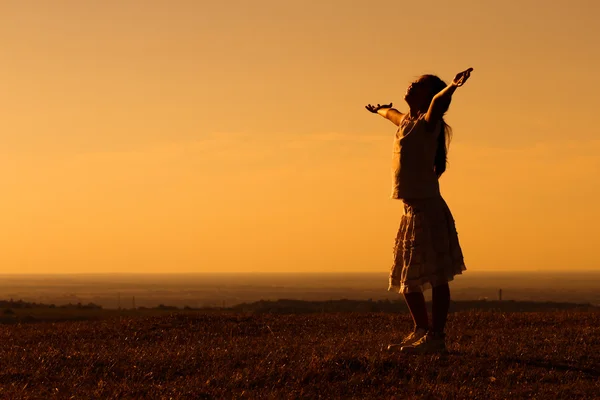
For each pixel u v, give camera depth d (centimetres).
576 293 17650
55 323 1503
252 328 1333
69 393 721
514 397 707
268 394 711
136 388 740
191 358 884
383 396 716
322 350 931
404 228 884
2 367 842
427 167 863
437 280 863
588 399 705
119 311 3078
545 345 992
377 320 1457
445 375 783
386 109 962
